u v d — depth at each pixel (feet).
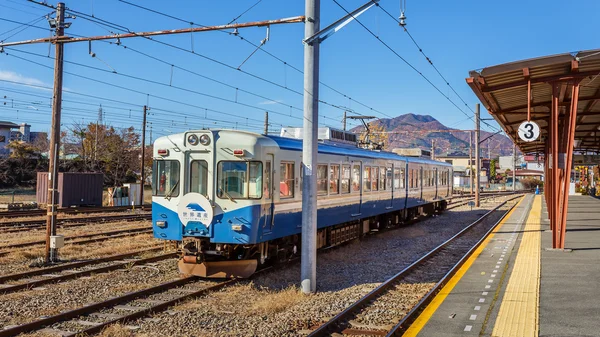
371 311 28.58
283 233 40.63
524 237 57.98
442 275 40.24
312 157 33.76
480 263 41.27
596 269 37.29
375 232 69.15
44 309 28.43
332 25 32.22
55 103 44.39
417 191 80.74
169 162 38.96
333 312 28.40
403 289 34.55
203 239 37.52
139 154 177.68
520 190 270.87
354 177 55.52
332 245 52.24
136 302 30.35
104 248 49.83
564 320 24.22
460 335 22.44
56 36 43.73
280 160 39.86
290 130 54.24
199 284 35.88
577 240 53.88
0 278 34.55
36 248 48.98
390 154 69.51
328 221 48.88
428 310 26.63
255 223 36.60
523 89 48.52
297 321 26.50
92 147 161.89
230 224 36.70
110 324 25.29
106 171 164.86
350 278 39.14
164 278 37.19
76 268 40.52
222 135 37.37
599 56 39.11
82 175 107.96
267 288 35.17
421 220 89.45
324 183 47.96
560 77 44.19
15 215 82.48
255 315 28.14
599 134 93.50
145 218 85.61
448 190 103.60
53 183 43.34
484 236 59.26
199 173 37.96
